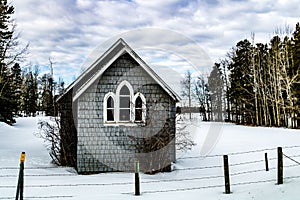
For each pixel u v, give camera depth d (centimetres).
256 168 1469
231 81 5319
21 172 834
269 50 4766
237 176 1300
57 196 909
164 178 1293
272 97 4441
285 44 4344
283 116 4619
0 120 4106
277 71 4281
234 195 876
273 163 1559
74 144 1544
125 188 1053
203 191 973
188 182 1183
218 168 1538
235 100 5272
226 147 2219
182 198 883
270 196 810
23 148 2152
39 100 7262
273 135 2883
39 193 965
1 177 1225
